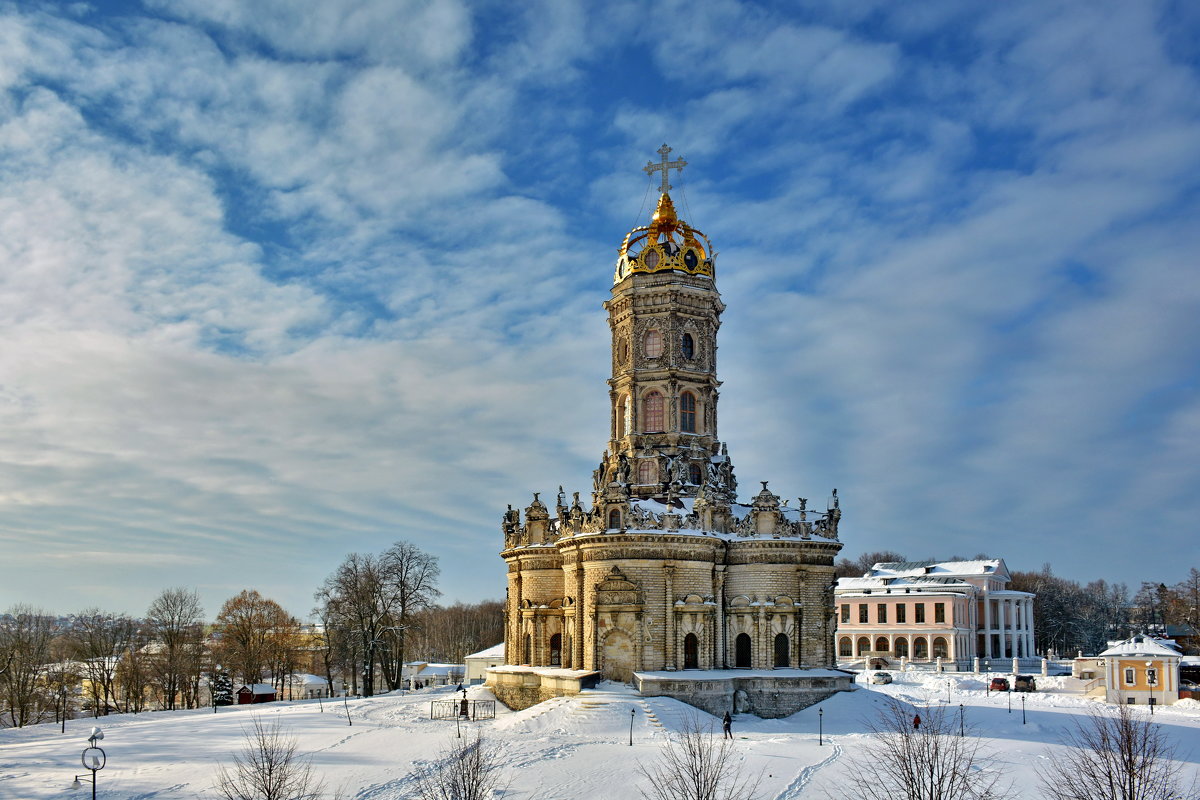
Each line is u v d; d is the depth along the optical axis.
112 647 159.12
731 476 120.69
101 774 71.12
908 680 156.00
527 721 90.81
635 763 72.19
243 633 159.62
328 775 69.50
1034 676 156.88
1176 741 86.75
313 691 184.12
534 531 119.38
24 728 104.81
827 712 100.62
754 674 103.81
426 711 109.38
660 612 104.94
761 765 71.38
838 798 62.50
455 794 58.78
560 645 114.44
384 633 155.00
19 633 149.62
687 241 123.56
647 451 117.00
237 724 98.94
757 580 110.12
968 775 67.38
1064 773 60.03
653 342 120.94
